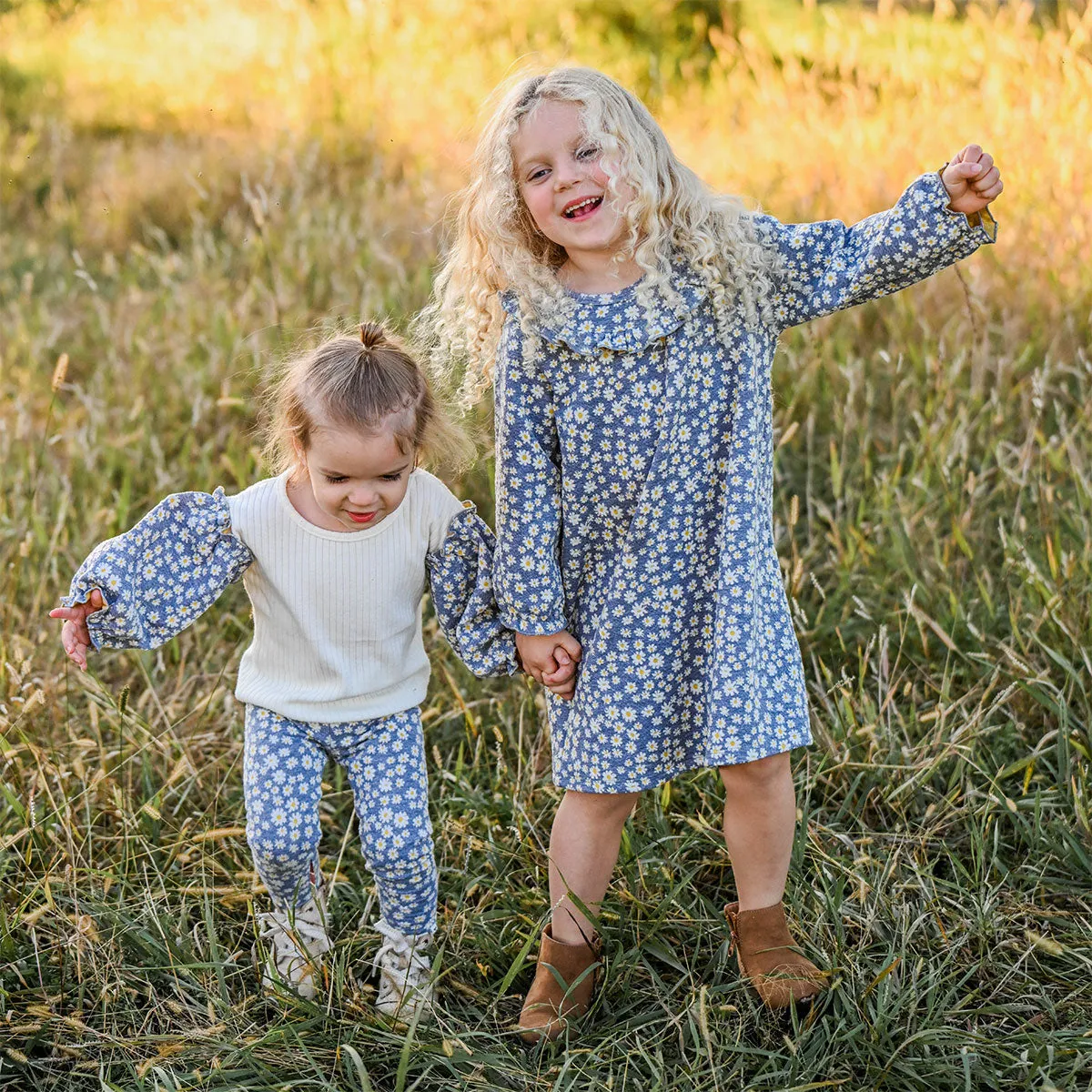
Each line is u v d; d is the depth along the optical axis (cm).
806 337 397
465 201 235
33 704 270
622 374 218
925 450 374
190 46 850
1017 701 304
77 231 626
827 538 354
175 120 759
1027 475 354
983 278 443
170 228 620
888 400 418
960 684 318
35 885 249
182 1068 223
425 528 232
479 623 238
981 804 279
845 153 544
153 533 228
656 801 275
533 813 278
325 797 297
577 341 216
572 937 237
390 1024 224
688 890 263
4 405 445
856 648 328
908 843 270
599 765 231
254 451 290
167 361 470
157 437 421
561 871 238
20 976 236
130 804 277
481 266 234
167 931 246
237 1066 218
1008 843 274
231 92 780
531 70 235
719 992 231
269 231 556
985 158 209
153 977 242
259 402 420
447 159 639
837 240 222
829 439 405
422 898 235
